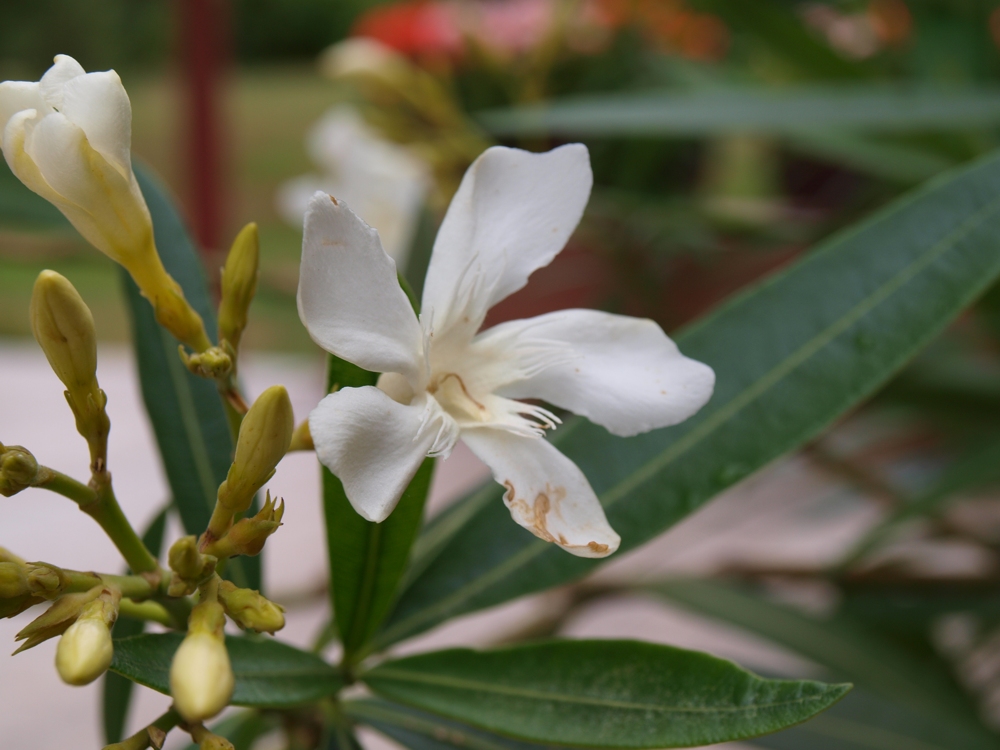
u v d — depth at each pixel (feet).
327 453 0.49
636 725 0.53
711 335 0.64
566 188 0.55
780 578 0.99
